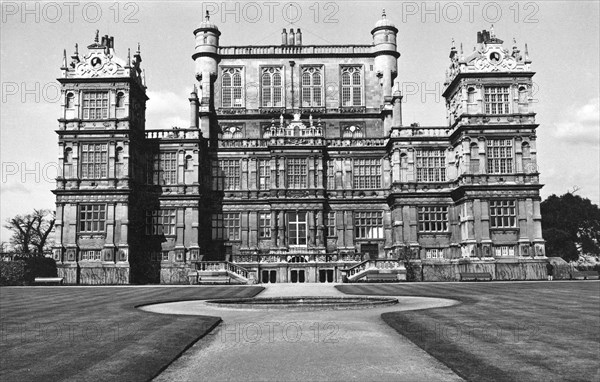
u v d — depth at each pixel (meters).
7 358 16.06
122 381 13.70
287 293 41.84
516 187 63.59
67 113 64.69
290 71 77.19
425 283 54.25
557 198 108.12
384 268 60.38
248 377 14.48
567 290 39.72
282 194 69.06
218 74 77.19
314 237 68.62
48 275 62.25
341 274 62.00
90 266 62.59
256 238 70.25
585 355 15.92
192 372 15.00
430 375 14.50
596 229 106.25
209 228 70.50
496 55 65.31
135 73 67.75
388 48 76.75
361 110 76.25
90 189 63.34
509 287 44.09
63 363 15.45
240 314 26.52
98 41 66.94
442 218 67.88
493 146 64.50
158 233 66.94
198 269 61.56
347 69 77.44
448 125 71.69
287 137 70.06
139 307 30.14
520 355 15.99
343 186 71.75
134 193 65.00
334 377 14.42
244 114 75.62
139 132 67.31
